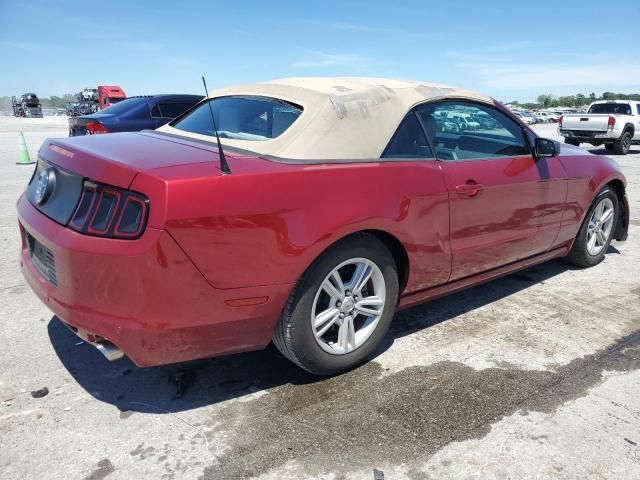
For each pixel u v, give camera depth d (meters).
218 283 2.27
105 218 2.22
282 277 2.40
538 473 2.17
